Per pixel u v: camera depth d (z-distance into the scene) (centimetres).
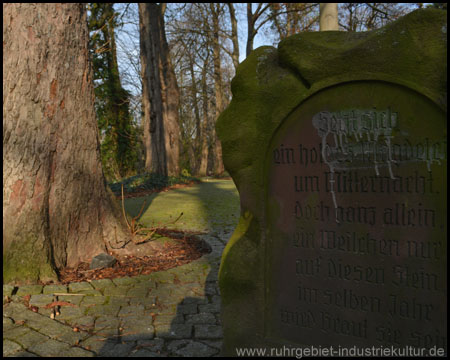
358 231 227
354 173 226
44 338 271
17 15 388
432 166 207
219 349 265
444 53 199
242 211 254
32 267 377
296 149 239
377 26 1566
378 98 217
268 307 251
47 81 405
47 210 403
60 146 418
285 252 246
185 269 426
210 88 2664
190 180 1708
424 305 213
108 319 307
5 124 386
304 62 230
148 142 1627
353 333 230
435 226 208
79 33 437
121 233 492
